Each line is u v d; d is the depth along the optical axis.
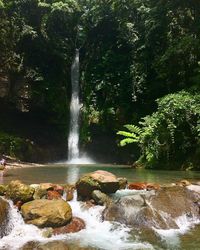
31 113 20.52
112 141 20.38
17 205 7.32
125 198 7.66
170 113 13.57
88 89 21.72
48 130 21.59
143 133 14.43
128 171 13.13
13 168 14.12
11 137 18.25
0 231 6.64
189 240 6.53
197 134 13.59
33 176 11.07
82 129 21.16
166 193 8.21
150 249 6.07
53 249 6.01
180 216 7.65
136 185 9.08
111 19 22.45
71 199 8.14
